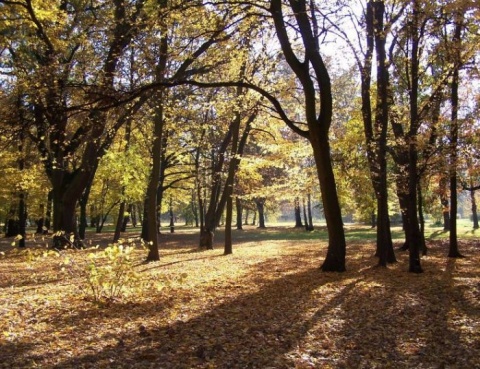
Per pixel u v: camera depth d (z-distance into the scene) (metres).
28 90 11.55
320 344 6.61
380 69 14.01
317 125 13.23
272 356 6.06
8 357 5.80
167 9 12.32
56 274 13.85
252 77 17.67
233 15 13.42
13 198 28.67
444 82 14.38
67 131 20.44
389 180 18.28
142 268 15.30
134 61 13.62
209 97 19.64
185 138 27.50
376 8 14.15
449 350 6.39
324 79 13.06
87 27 15.95
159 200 34.59
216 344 6.50
